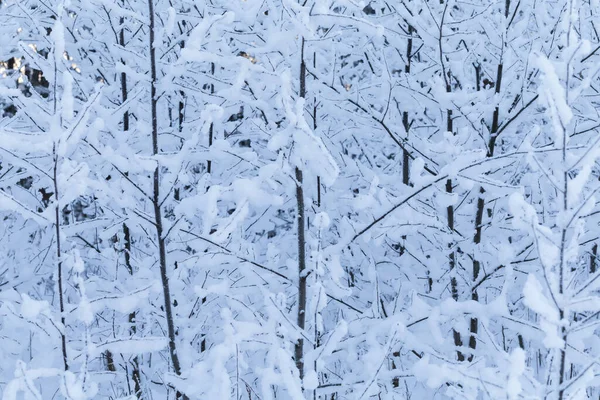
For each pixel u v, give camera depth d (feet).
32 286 14.62
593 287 5.49
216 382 7.88
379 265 14.17
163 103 16.42
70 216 14.84
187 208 8.77
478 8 12.74
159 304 11.59
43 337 8.18
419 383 11.95
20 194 14.21
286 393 10.80
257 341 8.79
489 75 12.99
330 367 12.19
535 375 12.30
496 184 9.15
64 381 6.78
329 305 14.28
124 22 13.12
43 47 14.17
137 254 15.20
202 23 8.79
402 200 9.29
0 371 10.17
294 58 9.85
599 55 10.73
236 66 8.92
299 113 7.80
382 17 13.08
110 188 9.09
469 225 12.64
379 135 13.94
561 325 5.06
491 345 8.59
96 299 8.84
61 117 7.20
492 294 13.73
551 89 4.89
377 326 9.71
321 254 8.47
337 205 12.92
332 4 9.24
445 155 10.93
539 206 11.80
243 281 10.85
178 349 10.29
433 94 12.36
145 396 11.57
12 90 7.68
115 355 11.93
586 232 10.39
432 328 9.18
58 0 12.95
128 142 12.17
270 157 15.84
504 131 12.80
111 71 15.01
